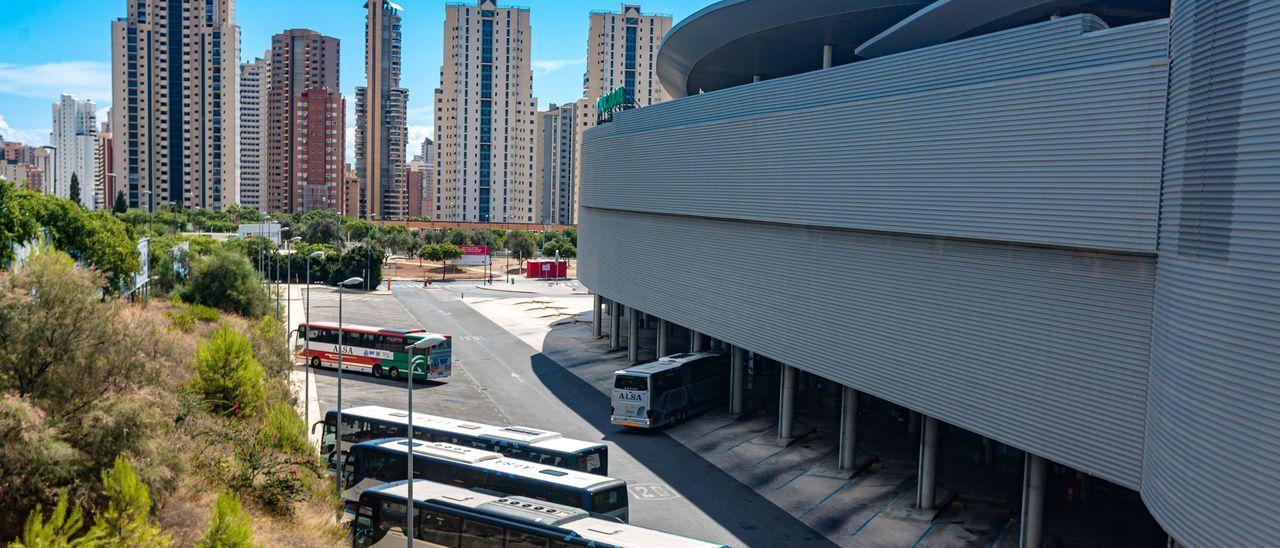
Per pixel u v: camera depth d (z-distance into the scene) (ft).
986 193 82.69
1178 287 61.52
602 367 196.03
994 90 81.76
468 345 223.92
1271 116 50.47
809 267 113.70
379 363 180.04
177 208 507.30
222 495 67.87
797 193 113.70
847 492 108.47
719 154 135.33
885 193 96.68
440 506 80.12
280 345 169.07
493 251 550.36
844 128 103.86
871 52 135.54
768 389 175.83
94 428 71.92
